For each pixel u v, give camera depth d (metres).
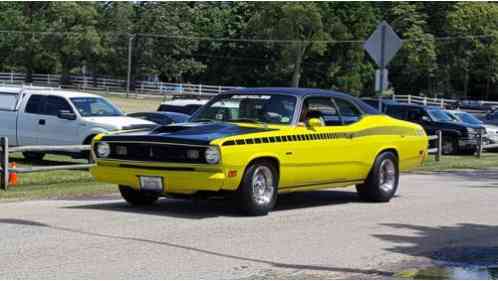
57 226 9.53
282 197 13.42
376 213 11.53
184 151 10.03
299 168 11.09
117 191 13.77
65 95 18.92
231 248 8.41
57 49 83.50
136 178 10.41
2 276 6.89
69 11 82.50
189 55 89.38
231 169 10.04
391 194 12.96
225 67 93.31
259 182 10.62
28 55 84.50
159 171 10.16
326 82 88.38
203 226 9.79
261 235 9.27
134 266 7.41
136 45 85.12
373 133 12.48
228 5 98.06
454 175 19.09
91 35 81.00
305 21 83.12
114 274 7.06
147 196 11.62
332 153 11.62
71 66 85.94
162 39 85.25
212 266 7.52
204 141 9.90
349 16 87.69
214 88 74.75
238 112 11.45
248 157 10.23
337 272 7.48
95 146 10.83
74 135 18.44
